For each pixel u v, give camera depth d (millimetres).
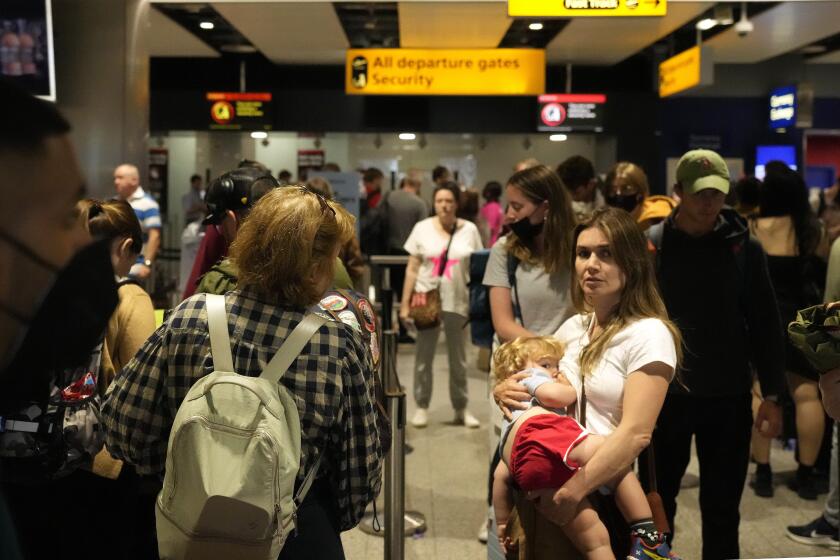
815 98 13305
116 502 2514
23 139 759
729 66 13297
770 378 2898
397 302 8758
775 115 13000
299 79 12883
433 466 5004
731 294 2879
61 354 896
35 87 5195
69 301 863
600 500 2135
